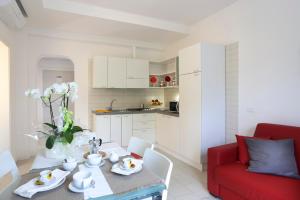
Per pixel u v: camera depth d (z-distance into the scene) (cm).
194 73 326
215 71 326
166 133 417
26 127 383
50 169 142
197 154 324
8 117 337
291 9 241
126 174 128
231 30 325
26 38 384
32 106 396
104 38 455
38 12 319
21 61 377
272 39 263
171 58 461
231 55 324
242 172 201
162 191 119
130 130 443
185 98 349
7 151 154
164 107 534
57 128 152
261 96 279
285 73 249
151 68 527
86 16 335
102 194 105
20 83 377
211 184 237
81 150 170
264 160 197
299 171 196
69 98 157
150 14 368
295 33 238
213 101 325
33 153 398
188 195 242
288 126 225
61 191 109
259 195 170
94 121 432
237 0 312
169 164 135
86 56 456
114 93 485
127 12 359
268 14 267
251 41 292
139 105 513
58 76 757
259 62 280
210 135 323
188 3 323
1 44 329
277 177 186
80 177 115
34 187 110
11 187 115
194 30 414
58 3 309
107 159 162
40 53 409
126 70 459
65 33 420
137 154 199
